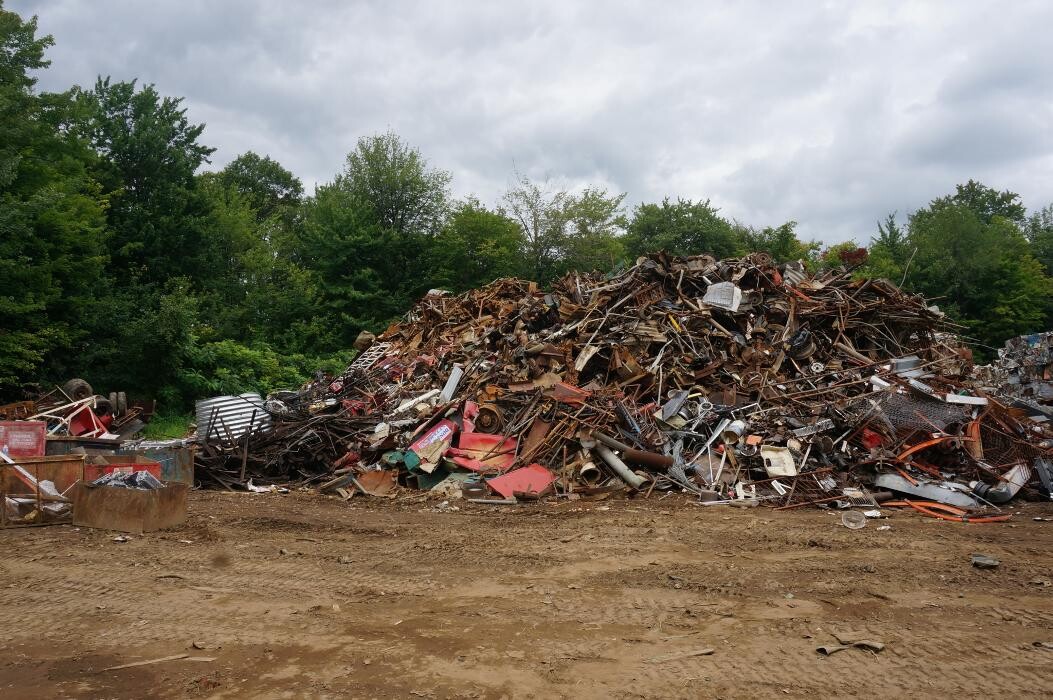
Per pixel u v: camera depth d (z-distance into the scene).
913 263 48.47
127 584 6.99
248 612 6.16
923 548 8.33
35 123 24.31
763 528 9.48
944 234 48.47
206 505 11.52
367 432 14.46
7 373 22.05
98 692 4.62
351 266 42.91
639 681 4.71
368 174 45.47
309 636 5.58
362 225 43.28
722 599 6.46
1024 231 70.19
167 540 8.86
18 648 5.38
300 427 14.59
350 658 5.13
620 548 8.42
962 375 16.48
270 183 69.12
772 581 7.00
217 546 8.56
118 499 9.38
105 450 13.16
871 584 6.88
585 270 44.34
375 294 41.75
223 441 14.59
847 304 16.80
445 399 15.21
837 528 9.51
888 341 16.97
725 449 12.77
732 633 5.57
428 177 46.22
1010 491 11.23
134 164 33.16
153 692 4.62
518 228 45.78
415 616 6.05
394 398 16.50
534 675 4.82
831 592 6.63
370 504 11.82
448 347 18.70
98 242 27.64
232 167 67.25
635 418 13.48
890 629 5.60
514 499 11.66
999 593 6.56
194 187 35.41
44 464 10.58
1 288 22.22
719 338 16.28
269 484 13.81
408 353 20.02
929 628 5.62
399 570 7.53
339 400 16.69
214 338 33.72
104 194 31.28
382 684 4.70
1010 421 12.48
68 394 18.16
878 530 9.38
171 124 34.66
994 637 5.41
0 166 21.19
